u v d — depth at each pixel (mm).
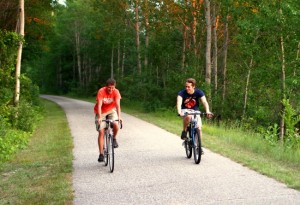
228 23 26953
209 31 24047
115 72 67125
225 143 11633
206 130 15289
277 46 20141
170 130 15656
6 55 18656
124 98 37375
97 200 6062
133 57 39281
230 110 25062
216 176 7328
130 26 39844
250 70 24016
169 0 31172
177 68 30516
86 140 13328
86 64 76062
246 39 20344
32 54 35750
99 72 74500
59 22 70938
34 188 6926
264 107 22906
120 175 7773
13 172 8555
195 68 25953
